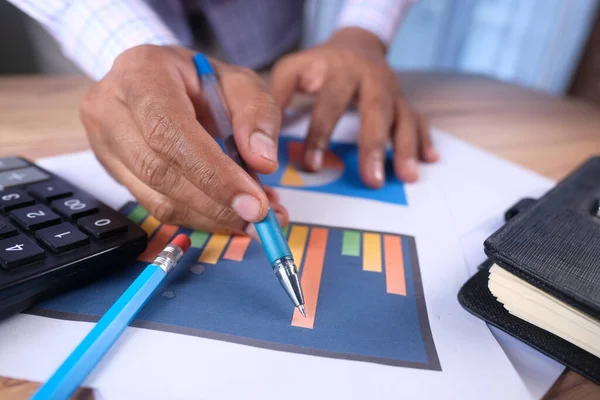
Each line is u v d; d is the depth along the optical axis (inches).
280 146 18.9
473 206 15.4
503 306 9.7
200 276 10.8
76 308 9.5
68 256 9.8
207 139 10.4
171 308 9.7
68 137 18.7
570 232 10.1
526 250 9.2
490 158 19.8
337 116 18.0
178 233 12.6
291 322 9.6
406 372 8.5
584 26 41.6
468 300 9.9
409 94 28.5
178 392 7.8
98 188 14.5
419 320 9.9
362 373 8.4
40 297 9.5
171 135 10.4
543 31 44.9
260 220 10.1
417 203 15.3
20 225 10.7
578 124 25.8
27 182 13.0
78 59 17.4
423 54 52.6
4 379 7.8
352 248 12.4
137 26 15.7
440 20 50.5
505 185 17.2
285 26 35.8
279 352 8.8
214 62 16.0
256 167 12.0
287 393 7.9
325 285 10.8
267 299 10.3
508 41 48.7
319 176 16.8
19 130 19.1
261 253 12.0
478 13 50.0
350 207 14.6
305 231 13.0
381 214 14.3
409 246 12.7
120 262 10.7
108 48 15.7
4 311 8.9
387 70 20.7
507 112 26.9
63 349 8.5
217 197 10.1
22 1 16.3
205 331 9.2
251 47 34.0
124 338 8.8
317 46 22.6
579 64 40.6
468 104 27.8
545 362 9.1
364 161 16.6
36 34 37.3
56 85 25.8
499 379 8.6
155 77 12.1
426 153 18.8
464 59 53.0
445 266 11.9
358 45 22.5
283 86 20.2
